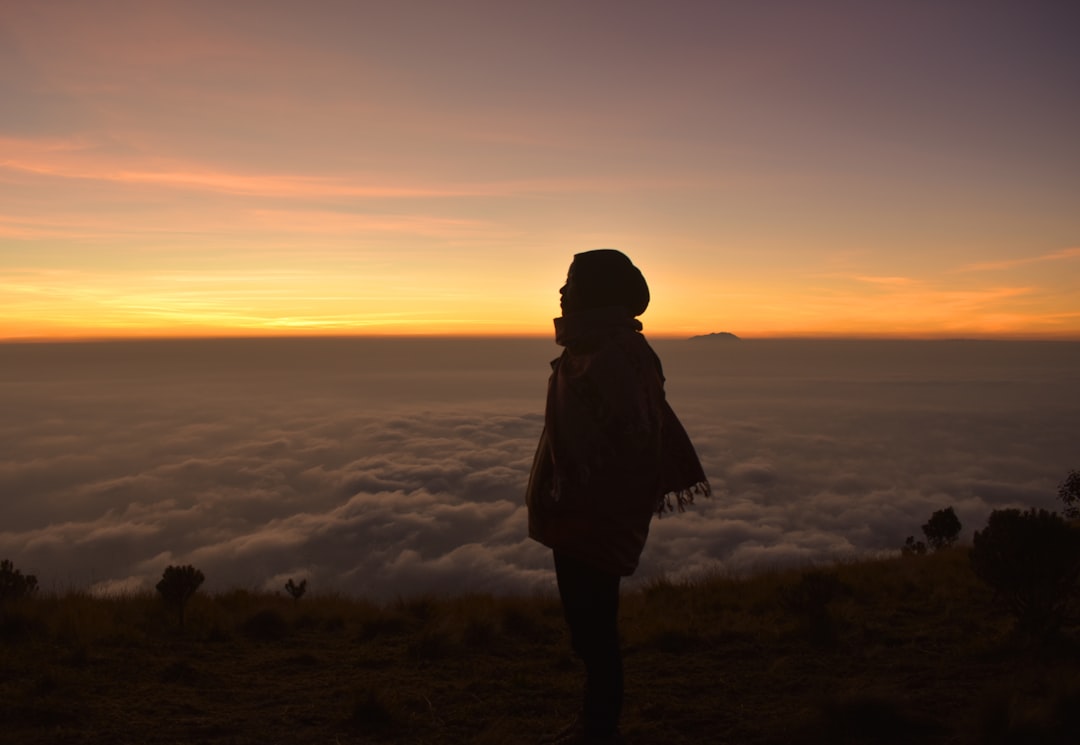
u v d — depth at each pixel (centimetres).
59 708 345
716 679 407
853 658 450
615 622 217
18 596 768
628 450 192
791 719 317
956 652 449
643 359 199
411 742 306
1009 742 272
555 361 211
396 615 665
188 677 425
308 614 716
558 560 211
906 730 297
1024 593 461
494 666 462
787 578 900
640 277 214
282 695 390
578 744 223
